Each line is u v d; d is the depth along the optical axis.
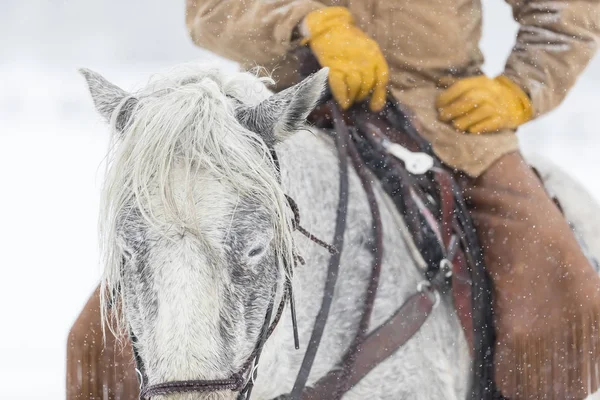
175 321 3.34
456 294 4.42
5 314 10.89
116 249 3.51
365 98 4.72
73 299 11.56
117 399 4.39
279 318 3.83
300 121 3.88
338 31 4.66
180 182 3.43
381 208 4.48
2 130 25.19
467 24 5.29
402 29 5.07
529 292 4.51
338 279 4.25
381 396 4.19
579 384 4.54
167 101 3.58
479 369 4.44
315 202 4.30
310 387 4.16
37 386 8.95
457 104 4.90
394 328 4.20
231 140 3.54
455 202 4.64
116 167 3.50
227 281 3.44
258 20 4.80
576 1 5.27
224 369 3.43
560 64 5.26
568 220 5.41
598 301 4.57
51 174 19.41
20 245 13.82
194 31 5.09
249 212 3.49
